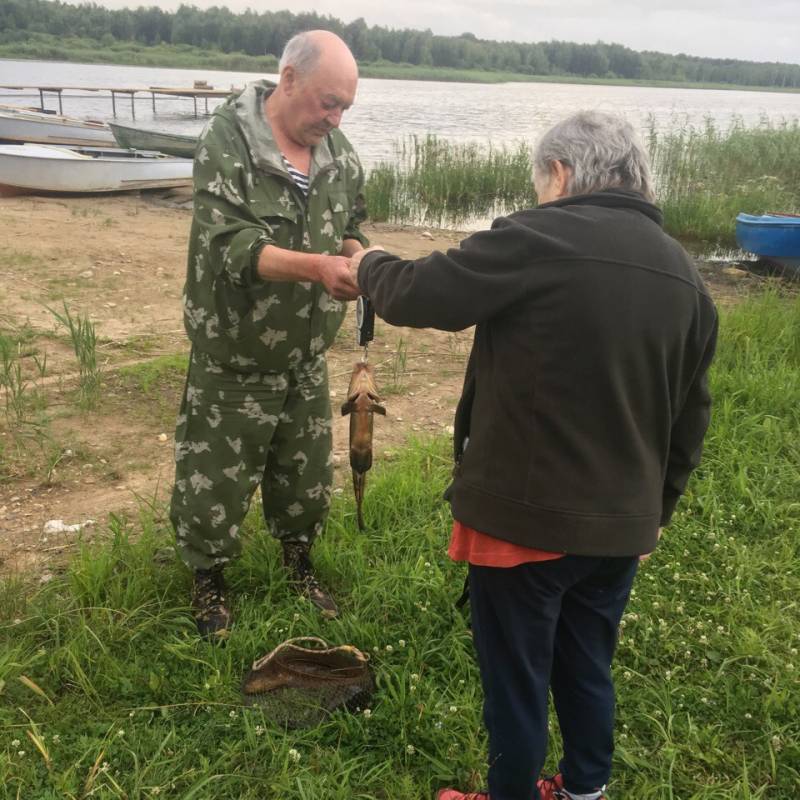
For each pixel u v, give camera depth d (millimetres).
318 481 3629
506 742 2357
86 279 8789
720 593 3914
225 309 3096
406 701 3119
